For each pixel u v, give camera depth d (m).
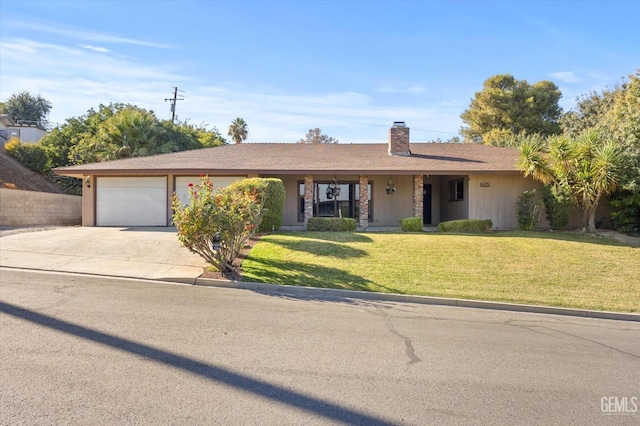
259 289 8.41
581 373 4.51
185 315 6.19
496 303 7.80
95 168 17.19
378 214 19.62
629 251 11.96
